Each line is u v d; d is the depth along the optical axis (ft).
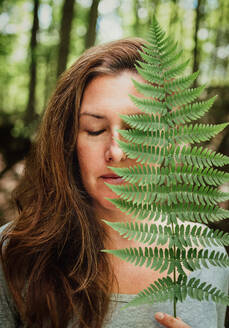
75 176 4.66
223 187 16.94
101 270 4.30
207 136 3.08
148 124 3.09
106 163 3.92
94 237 4.42
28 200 5.08
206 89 27.30
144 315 4.18
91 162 3.99
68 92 4.35
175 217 3.15
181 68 3.10
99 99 3.84
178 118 3.11
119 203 3.08
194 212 3.15
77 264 4.41
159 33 3.09
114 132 3.82
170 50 3.08
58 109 4.52
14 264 4.44
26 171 5.45
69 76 4.51
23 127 36.35
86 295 4.21
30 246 4.42
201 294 3.10
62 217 4.51
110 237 4.55
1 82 66.64
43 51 45.70
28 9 56.90
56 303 4.25
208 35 44.14
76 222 4.55
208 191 3.11
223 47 43.06
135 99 3.08
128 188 3.05
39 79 64.34
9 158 29.58
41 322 4.36
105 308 4.16
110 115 3.81
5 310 4.50
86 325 4.15
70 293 4.19
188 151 3.10
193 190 3.13
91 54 4.30
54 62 45.29
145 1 45.24
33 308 4.30
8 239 4.82
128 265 4.41
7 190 21.25
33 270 4.33
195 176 3.12
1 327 4.45
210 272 4.51
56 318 4.22
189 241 3.17
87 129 3.97
